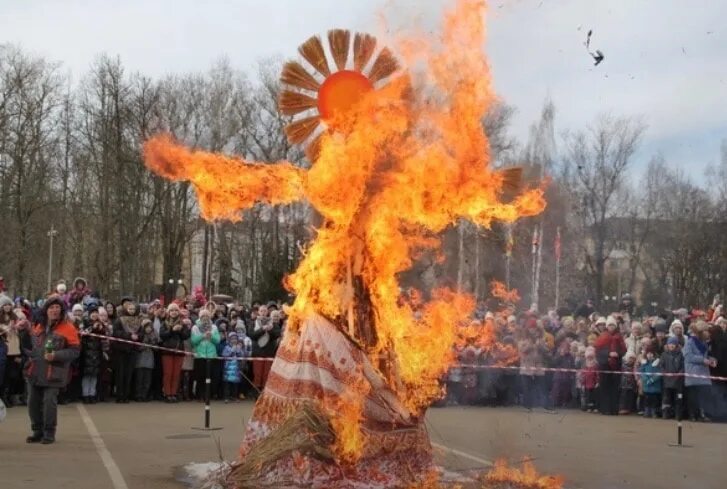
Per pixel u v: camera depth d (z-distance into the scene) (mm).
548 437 11578
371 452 6508
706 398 14523
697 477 8477
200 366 15664
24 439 10125
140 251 39500
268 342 16047
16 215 46438
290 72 7055
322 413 6461
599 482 8000
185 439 10273
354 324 6695
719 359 14656
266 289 26094
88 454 8977
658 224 48094
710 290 47875
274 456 6312
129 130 36906
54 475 7668
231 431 11109
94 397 14930
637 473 8625
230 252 41688
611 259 50625
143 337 15203
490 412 14727
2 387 13664
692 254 47875
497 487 7195
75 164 46000
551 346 16141
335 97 6898
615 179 37562
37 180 47000
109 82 38094
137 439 10242
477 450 9859
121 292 38219
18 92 46969
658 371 14820
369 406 6566
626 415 15211
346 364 6551
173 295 37875
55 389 9773
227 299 24500
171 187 37312
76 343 9898
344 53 6996
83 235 45906
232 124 34438
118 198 38250
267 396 6750
